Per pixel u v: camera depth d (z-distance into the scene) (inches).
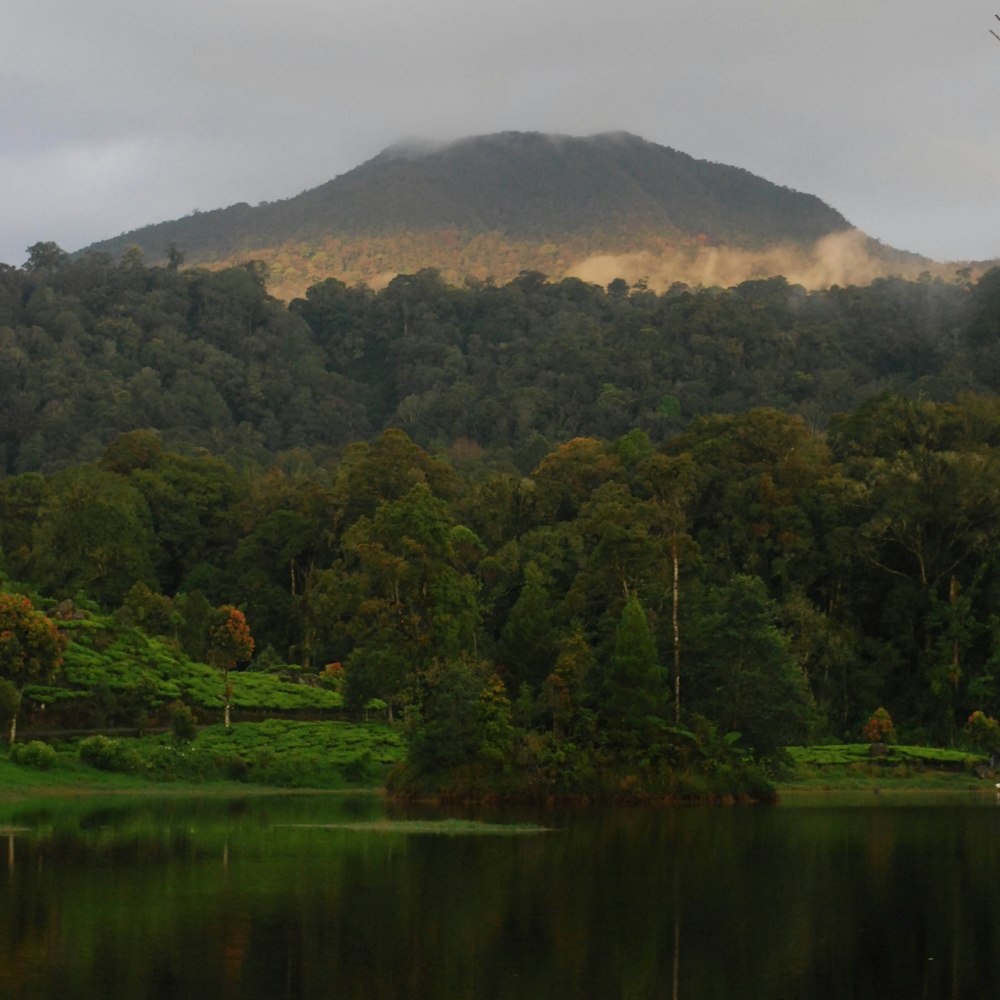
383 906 1235.2
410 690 2962.6
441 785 2327.8
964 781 2965.1
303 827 1834.4
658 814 2188.7
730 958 1069.8
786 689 2608.3
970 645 3639.3
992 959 1086.4
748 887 1396.4
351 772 2637.8
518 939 1115.9
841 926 1202.6
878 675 3639.3
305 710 3272.6
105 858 1486.2
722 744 2453.2
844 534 3887.8
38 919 1139.9
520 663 2908.5
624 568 2962.6
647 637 2477.9
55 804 2100.1
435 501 3191.4
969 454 3865.7
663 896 1332.4
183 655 3474.4
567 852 1641.2
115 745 2509.8
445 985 960.9
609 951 1081.4
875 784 2861.7
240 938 1082.7
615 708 2448.3
